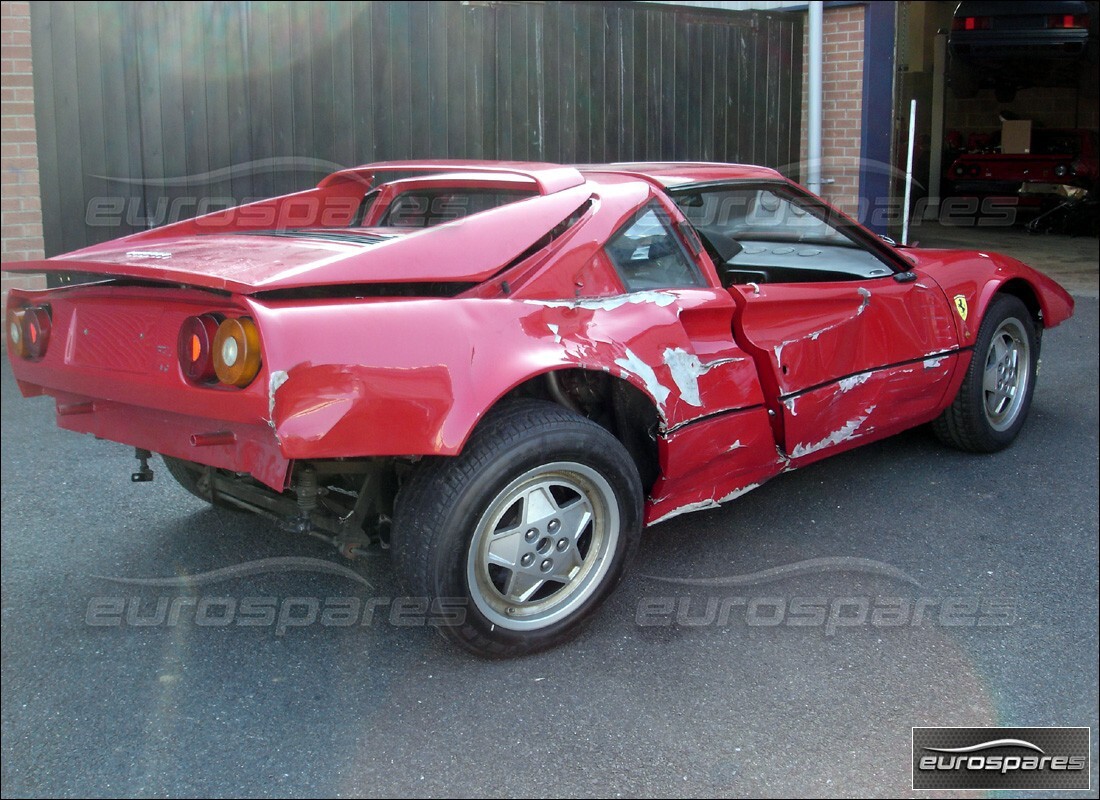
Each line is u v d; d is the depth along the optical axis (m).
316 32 7.36
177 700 2.87
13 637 3.21
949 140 16.30
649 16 8.97
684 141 9.45
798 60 10.23
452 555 2.85
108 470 4.74
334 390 2.67
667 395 3.28
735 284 3.82
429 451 2.76
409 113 7.82
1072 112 17.70
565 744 2.68
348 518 3.11
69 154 6.81
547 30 8.38
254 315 2.62
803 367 3.78
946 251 4.93
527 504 3.00
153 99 6.96
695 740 2.70
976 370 4.66
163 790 2.48
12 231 6.71
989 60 12.40
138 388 2.93
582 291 3.22
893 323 4.19
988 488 4.51
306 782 2.52
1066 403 5.91
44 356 3.31
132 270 2.88
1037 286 4.99
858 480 4.61
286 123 7.37
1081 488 4.51
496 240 3.07
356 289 2.88
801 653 3.13
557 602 3.13
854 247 4.34
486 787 2.50
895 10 9.90
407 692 2.92
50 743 2.66
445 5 7.83
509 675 3.01
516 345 2.96
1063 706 2.86
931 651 3.14
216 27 7.05
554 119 8.56
